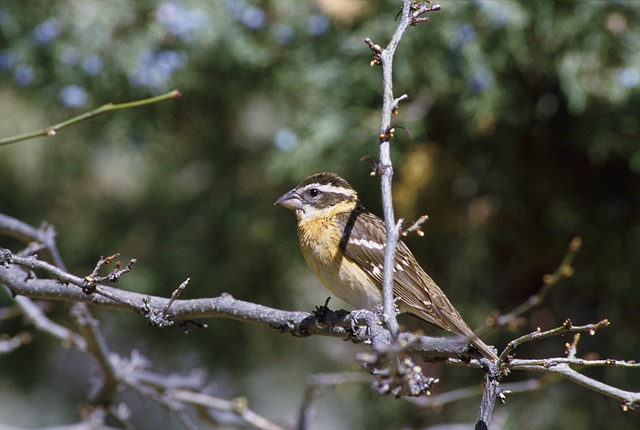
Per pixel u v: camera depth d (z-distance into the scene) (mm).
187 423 9164
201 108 11617
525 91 10539
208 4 10695
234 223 11586
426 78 10258
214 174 12062
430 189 10906
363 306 7895
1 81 11008
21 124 11438
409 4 5699
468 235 11172
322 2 10422
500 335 11164
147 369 12414
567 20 9914
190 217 11953
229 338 12078
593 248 11008
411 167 10734
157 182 12266
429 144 10820
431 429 9688
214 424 9812
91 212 12305
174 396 9500
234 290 11711
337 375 9383
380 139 5305
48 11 10812
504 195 11008
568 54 9938
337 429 12883
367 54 10195
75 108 11148
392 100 5406
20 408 12969
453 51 9977
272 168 10328
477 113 9938
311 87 10625
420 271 7992
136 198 12367
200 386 9828
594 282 11094
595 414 10992
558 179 10961
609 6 9938
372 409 11586
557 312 11266
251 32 10805
